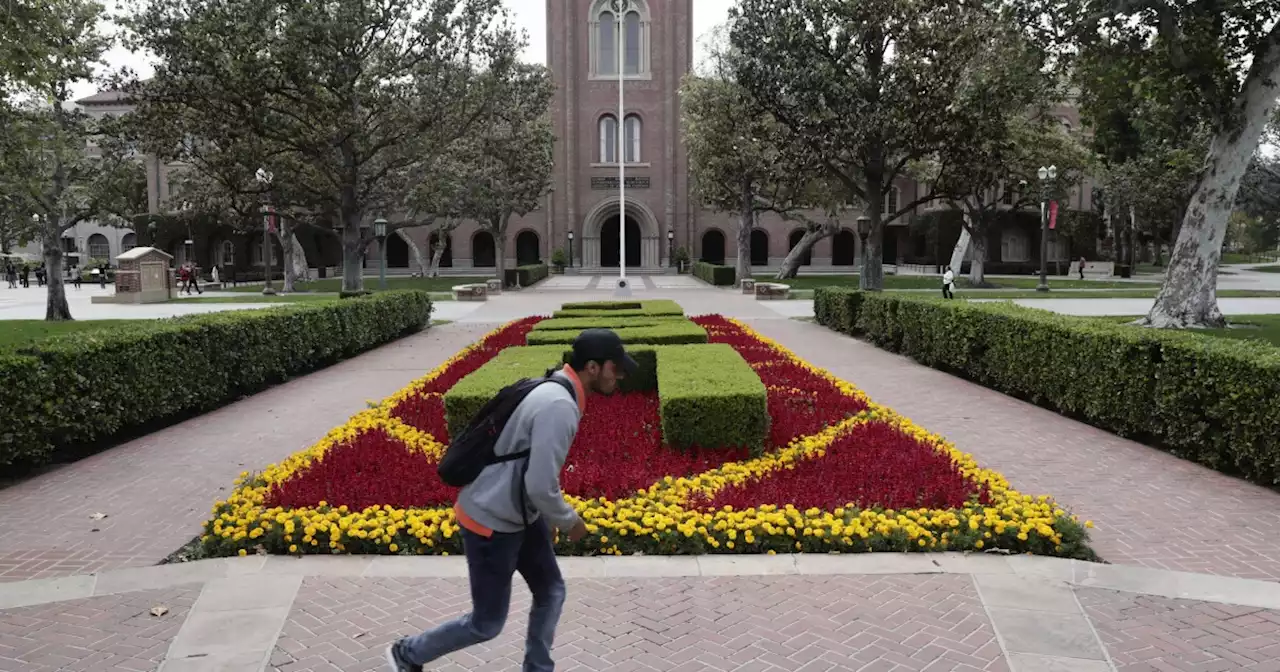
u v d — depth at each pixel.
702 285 38.88
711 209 49.22
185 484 6.97
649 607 4.41
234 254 46.66
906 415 9.70
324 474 6.14
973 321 11.98
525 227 53.72
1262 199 45.38
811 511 5.34
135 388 8.64
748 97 20.67
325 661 3.85
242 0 18.44
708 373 8.12
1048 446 8.17
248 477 6.39
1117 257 50.94
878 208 20.61
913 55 18.41
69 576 4.84
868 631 4.12
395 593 4.58
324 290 37.06
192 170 34.91
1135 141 40.41
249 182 22.47
